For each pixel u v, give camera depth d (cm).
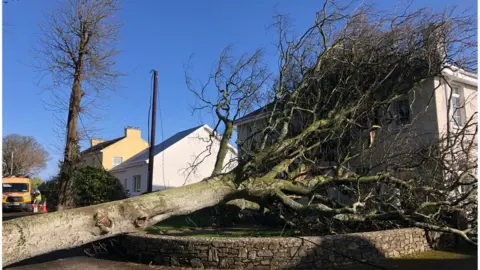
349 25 1152
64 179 1322
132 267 851
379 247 910
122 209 777
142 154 3256
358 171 1207
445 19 1130
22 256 646
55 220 689
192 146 2889
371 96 1152
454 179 990
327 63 1156
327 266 844
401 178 1053
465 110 1387
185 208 883
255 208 1082
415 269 810
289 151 1103
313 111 1081
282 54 1139
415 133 1202
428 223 932
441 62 1143
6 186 2820
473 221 1016
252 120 1373
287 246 831
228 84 1121
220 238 859
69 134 1345
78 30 1380
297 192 1048
